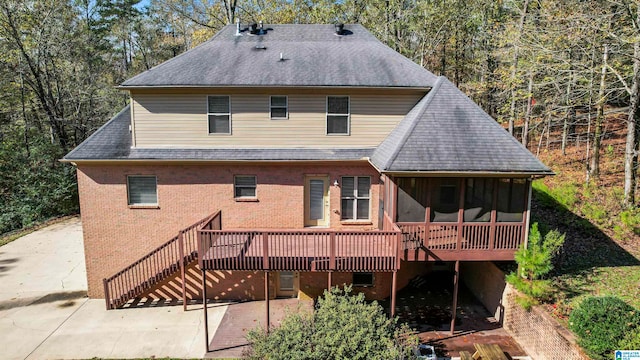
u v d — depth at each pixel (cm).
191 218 1292
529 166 1011
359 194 1314
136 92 1257
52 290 1347
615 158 1975
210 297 1302
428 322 1154
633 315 759
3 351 996
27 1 2244
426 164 1005
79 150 1238
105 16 3853
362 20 2833
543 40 1638
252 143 1302
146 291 1293
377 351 796
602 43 1477
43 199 2220
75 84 2647
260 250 1095
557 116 2212
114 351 1001
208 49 1459
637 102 1380
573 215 1446
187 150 1277
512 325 1066
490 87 2475
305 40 1552
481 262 1277
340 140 1313
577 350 789
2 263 1569
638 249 1227
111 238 1288
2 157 2302
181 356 983
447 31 2756
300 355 769
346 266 1048
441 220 1070
